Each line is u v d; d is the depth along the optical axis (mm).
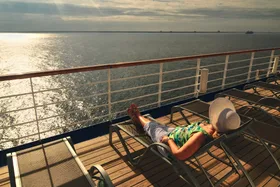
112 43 191250
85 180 1429
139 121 2340
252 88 4938
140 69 56812
